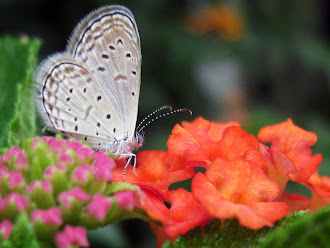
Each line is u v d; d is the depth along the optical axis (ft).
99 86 0.25
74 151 0.22
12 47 0.28
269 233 0.22
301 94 0.60
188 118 0.49
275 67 0.55
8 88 0.28
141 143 0.27
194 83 0.51
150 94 0.47
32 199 0.21
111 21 0.25
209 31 0.51
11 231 0.20
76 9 0.47
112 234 0.32
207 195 0.22
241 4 0.52
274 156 0.24
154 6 0.49
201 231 0.22
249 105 0.52
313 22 0.60
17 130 0.26
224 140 0.24
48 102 0.25
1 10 0.46
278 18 0.52
